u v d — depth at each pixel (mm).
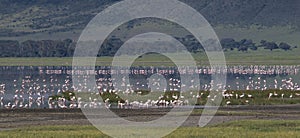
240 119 150000
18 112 173375
